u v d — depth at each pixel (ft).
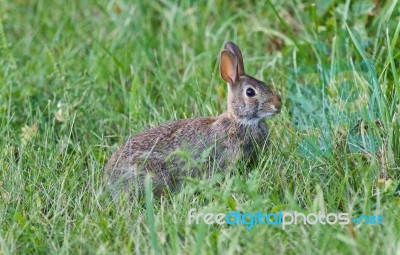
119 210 32.42
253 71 44.06
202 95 42.06
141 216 31.53
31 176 35.40
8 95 42.68
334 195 31.99
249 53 46.42
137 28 48.80
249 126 35.06
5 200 33.78
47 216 32.53
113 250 29.76
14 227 31.35
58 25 51.49
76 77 43.37
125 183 34.81
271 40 46.68
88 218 31.76
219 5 49.39
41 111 42.24
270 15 47.62
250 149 35.22
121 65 44.86
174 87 43.47
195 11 49.44
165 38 48.80
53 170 35.50
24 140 38.22
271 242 28.76
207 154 32.81
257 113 34.73
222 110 40.81
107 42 48.85
